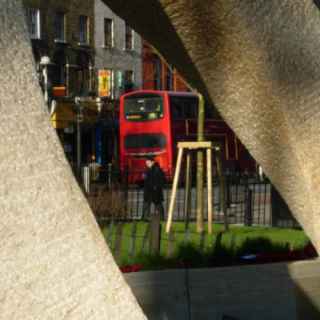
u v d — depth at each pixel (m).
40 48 62.69
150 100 49.31
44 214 4.52
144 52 72.25
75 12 66.12
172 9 6.04
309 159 6.37
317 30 6.27
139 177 48.59
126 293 4.67
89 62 67.12
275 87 6.23
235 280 10.29
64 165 4.61
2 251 4.41
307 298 10.70
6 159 4.46
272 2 6.15
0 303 4.40
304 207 6.64
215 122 51.44
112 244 13.49
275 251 12.55
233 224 23.34
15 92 4.50
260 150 6.62
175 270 10.12
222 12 6.01
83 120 54.47
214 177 33.50
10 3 4.53
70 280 4.55
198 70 6.41
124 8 6.24
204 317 10.10
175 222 24.08
